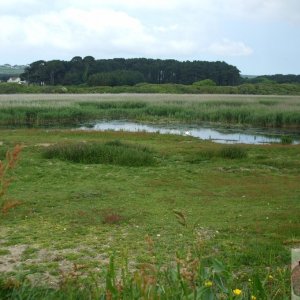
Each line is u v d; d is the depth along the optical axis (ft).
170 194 41.11
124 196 39.91
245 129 116.47
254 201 38.75
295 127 120.26
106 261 23.34
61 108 139.03
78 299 15.03
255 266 22.12
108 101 178.29
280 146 76.28
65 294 15.23
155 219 32.30
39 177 47.60
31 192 40.65
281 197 40.40
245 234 28.71
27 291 15.57
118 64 396.57
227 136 101.30
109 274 11.20
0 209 13.02
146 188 43.55
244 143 85.76
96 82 339.77
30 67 372.58
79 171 51.06
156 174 50.70
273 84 343.67
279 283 15.35
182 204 37.29
